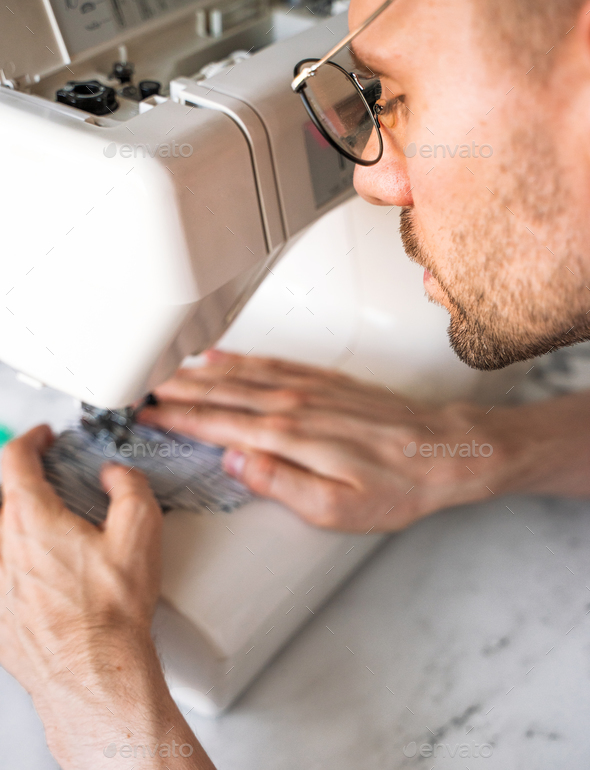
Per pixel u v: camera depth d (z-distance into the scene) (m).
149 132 0.51
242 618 0.57
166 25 0.58
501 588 0.63
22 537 0.59
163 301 0.52
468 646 0.61
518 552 0.65
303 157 0.54
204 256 0.52
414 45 0.47
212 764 0.54
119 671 0.55
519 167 0.47
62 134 0.51
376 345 0.74
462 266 0.51
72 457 0.63
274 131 0.52
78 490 0.62
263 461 0.62
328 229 0.71
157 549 0.59
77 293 0.53
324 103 0.52
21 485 0.61
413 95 0.48
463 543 0.65
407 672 0.60
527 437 0.66
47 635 0.56
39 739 0.57
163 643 0.58
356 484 0.62
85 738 0.54
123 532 0.58
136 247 0.51
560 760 0.56
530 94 0.46
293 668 0.60
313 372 0.71
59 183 0.51
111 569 0.57
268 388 0.69
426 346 0.72
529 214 0.48
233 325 0.77
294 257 0.74
